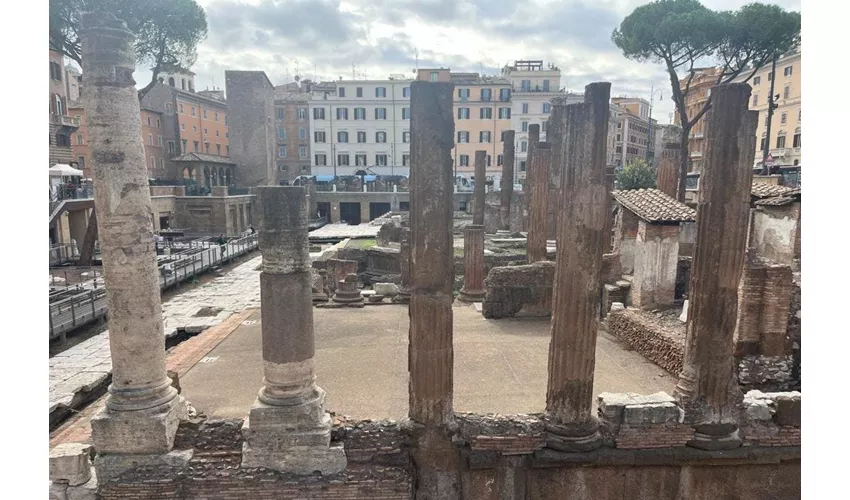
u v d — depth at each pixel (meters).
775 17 29.64
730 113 8.41
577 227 8.56
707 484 9.38
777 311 12.45
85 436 10.51
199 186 59.75
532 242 20.03
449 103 8.33
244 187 63.91
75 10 30.00
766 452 9.21
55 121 45.41
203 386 12.52
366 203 67.62
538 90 77.88
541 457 8.99
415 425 9.02
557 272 8.93
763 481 9.41
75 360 17.80
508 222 33.19
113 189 8.12
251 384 12.65
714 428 9.14
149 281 8.53
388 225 35.09
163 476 8.41
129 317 8.39
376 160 80.56
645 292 16.23
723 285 8.89
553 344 9.08
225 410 11.19
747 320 12.57
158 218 51.28
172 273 31.97
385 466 8.83
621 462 9.07
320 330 17.00
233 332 17.36
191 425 8.94
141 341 8.51
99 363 17.47
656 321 14.76
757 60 33.75
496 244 29.72
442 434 9.05
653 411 9.10
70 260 35.84
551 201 25.19
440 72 73.38
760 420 9.34
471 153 75.44
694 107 59.53
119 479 8.38
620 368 13.43
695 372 9.26
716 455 9.09
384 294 21.31
